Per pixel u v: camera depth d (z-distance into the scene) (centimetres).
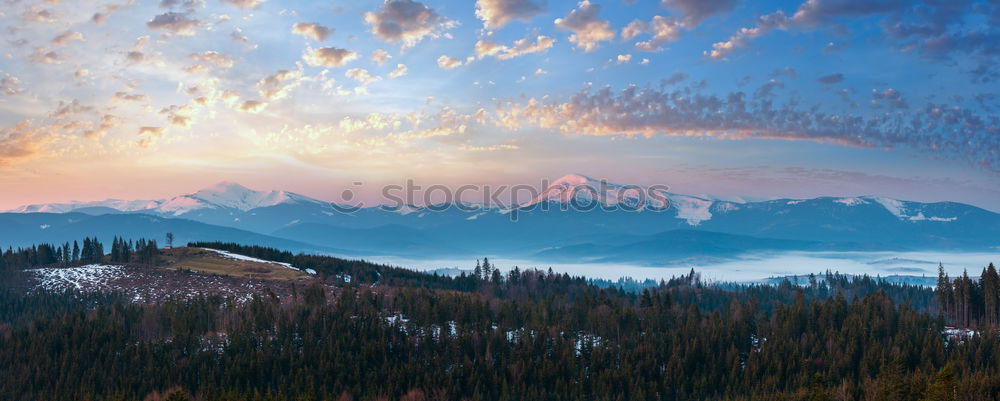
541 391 18400
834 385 17725
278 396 17312
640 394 18288
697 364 19688
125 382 18588
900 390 14975
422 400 18062
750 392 18050
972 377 15688
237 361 19212
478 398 18012
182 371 19100
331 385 18625
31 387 18788
